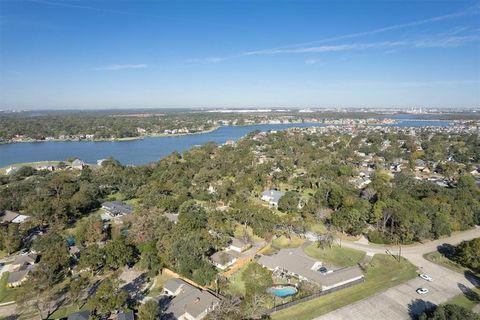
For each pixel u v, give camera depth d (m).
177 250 89.62
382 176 183.75
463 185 164.38
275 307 72.12
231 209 134.25
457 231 119.62
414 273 89.81
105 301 69.94
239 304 71.94
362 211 121.19
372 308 73.88
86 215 139.00
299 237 114.12
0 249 104.75
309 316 70.62
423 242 110.75
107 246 93.56
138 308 73.50
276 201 149.50
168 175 184.62
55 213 124.38
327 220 127.19
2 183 186.62
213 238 101.19
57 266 84.81
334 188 144.12
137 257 97.44
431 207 121.38
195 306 72.00
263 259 94.69
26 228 114.50
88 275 88.44
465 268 93.00
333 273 85.19
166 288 81.00
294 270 87.56
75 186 162.00
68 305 76.06
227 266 93.19
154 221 108.62
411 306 74.88
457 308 65.75
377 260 97.69
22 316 72.25
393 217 114.00
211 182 179.88
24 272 87.81
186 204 132.75
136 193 163.88
